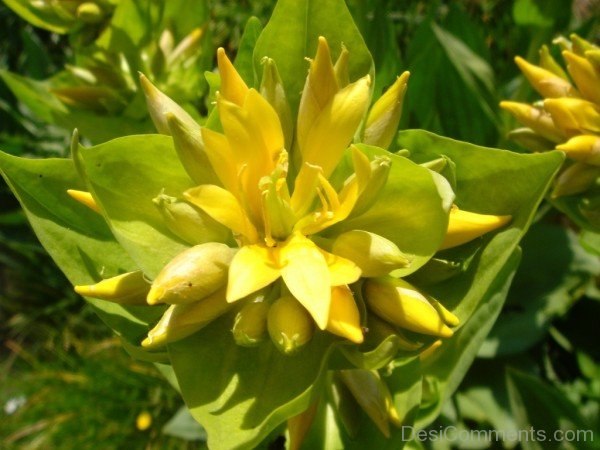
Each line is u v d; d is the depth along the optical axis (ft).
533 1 0.70
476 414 0.67
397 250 0.35
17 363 1.27
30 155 1.09
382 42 0.65
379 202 0.38
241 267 0.33
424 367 0.47
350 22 0.42
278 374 0.38
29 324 1.26
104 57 0.68
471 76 0.68
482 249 0.40
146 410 1.07
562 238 0.69
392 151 0.43
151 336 0.35
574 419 0.61
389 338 0.34
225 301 0.36
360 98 0.37
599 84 0.51
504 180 0.39
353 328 0.33
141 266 0.38
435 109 0.72
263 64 0.39
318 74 0.37
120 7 0.66
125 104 0.69
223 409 0.38
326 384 0.46
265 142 0.37
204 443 0.92
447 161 0.38
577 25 0.88
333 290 0.34
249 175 0.37
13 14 1.17
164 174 0.40
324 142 0.38
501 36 0.93
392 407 0.42
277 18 0.42
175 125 0.37
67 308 1.24
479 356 0.67
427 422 0.47
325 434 0.46
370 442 0.44
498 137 0.72
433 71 0.70
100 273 0.42
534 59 0.73
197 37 0.67
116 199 0.40
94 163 0.39
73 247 0.43
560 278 0.68
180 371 0.38
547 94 0.54
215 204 0.36
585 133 0.51
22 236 1.15
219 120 0.39
